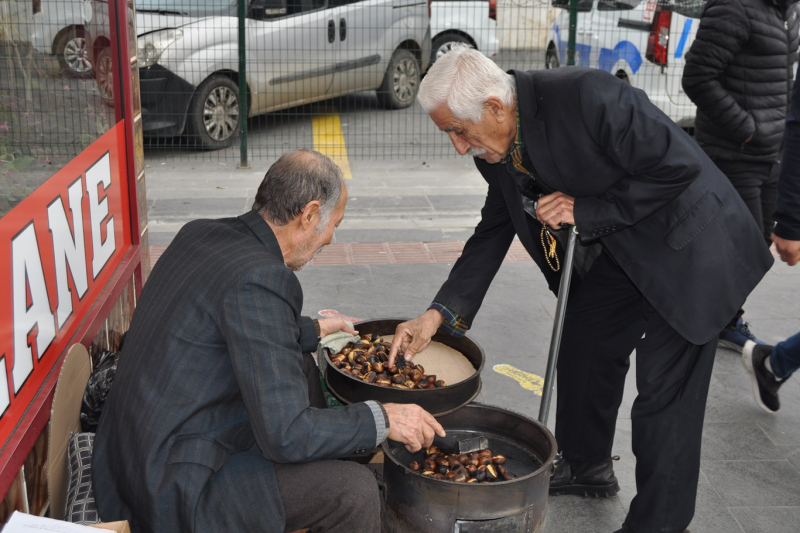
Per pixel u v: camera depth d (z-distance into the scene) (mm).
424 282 4617
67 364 1946
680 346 2328
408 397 2207
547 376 2559
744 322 3943
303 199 1845
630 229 2256
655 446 2363
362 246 5148
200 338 1733
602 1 7504
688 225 2211
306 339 2367
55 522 1561
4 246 1723
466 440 2367
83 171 2322
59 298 2064
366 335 2684
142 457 1708
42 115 2105
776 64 3646
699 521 2648
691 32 6617
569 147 2143
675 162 2072
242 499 1776
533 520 2121
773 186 3945
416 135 8141
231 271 1743
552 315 4262
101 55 2527
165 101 6980
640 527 2424
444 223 5645
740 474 2922
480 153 2270
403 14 8586
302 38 7652
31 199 1893
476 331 4031
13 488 1750
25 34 2035
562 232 2463
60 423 1898
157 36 6844
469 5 9305
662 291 2246
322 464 1932
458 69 2111
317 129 8234
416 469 2230
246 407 1716
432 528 2092
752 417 3322
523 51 9875
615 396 2707
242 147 6855
